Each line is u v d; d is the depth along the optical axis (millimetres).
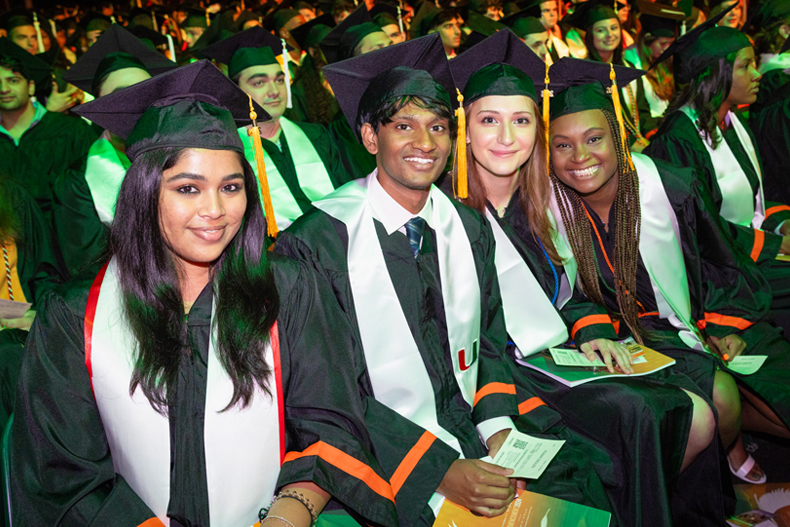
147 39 5738
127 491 1571
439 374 2145
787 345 2830
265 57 4008
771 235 3475
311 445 1723
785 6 4633
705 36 3520
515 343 2584
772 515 2658
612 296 2828
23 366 1560
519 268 2602
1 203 2990
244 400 1638
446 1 7648
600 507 2143
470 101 2488
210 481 1608
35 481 1534
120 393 1557
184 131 1506
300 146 4328
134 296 1547
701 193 2855
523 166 2633
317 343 1809
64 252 3508
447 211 2254
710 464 2443
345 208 2121
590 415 2393
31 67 4723
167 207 1512
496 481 1800
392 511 1718
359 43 4715
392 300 2076
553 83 2641
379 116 2006
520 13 5871
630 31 6629
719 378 2586
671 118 3791
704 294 2941
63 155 5016
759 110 4828
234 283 1663
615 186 2721
